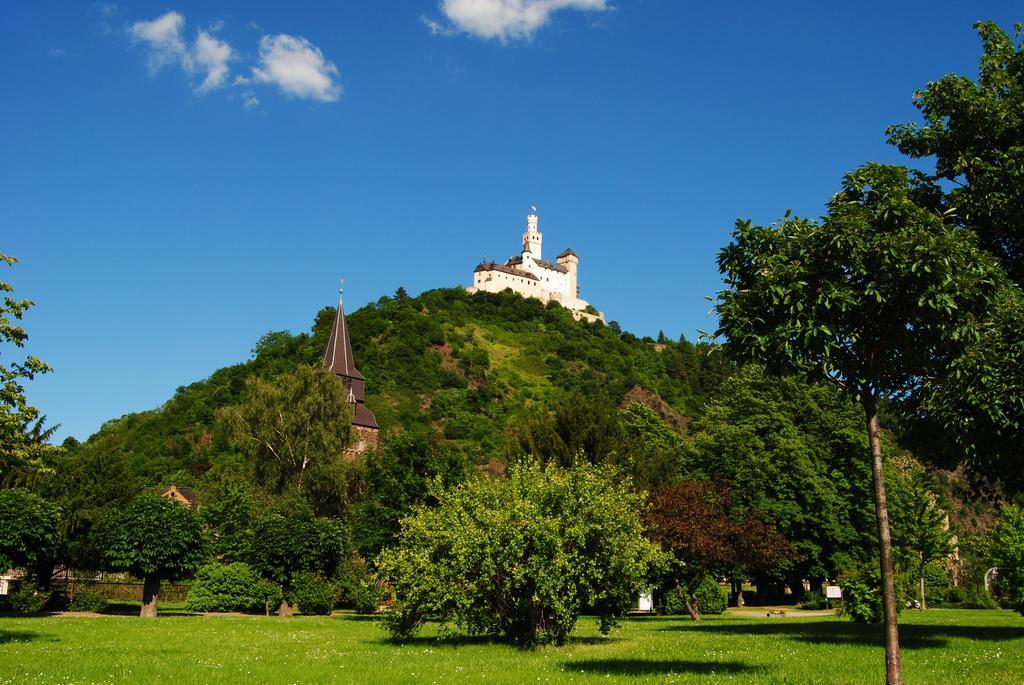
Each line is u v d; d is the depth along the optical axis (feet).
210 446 367.04
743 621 120.78
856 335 45.80
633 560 77.87
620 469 127.03
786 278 45.62
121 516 128.88
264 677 53.01
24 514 107.55
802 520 157.58
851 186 48.29
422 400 491.31
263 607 143.13
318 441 212.23
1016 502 138.62
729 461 170.50
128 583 160.56
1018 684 48.52
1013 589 113.91
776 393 181.27
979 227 81.97
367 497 191.62
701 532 122.83
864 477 164.66
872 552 160.97
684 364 601.21
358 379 329.11
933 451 85.10
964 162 80.02
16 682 48.16
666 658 64.64
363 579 138.72
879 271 44.37
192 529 130.62
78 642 77.82
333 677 52.85
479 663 61.36
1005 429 71.15
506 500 78.33
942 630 91.25
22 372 81.00
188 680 51.01
